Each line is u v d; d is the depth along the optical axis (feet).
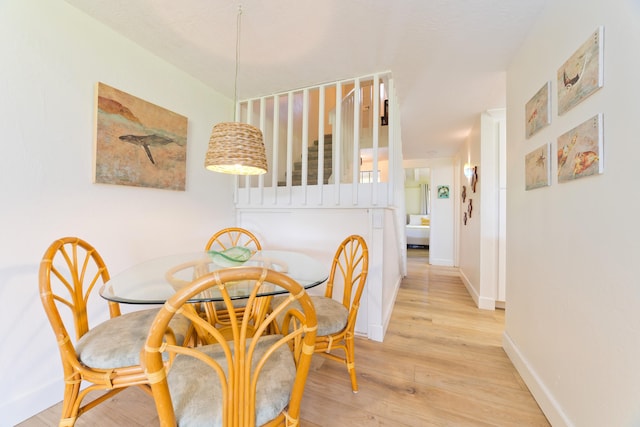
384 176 18.57
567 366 3.94
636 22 2.77
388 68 7.17
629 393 2.82
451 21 5.33
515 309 6.03
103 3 5.04
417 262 19.10
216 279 2.09
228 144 4.63
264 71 7.50
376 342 6.99
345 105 12.01
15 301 4.37
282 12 5.24
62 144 4.97
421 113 9.92
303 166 8.55
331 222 8.16
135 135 6.17
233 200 9.48
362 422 4.26
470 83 7.70
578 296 3.73
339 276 7.99
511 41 5.82
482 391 5.02
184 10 5.22
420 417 4.37
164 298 3.53
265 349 3.42
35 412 4.49
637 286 2.74
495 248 9.57
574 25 3.91
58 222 4.92
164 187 6.86
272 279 2.23
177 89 7.32
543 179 4.71
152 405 4.62
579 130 3.71
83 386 5.05
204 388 2.77
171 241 7.16
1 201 4.24
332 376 5.47
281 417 2.82
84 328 4.06
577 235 3.77
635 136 2.78
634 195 2.79
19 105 4.42
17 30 4.39
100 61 5.56
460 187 15.08
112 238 5.80
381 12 5.17
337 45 6.26
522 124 5.82
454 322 8.34
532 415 4.46
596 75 3.37
